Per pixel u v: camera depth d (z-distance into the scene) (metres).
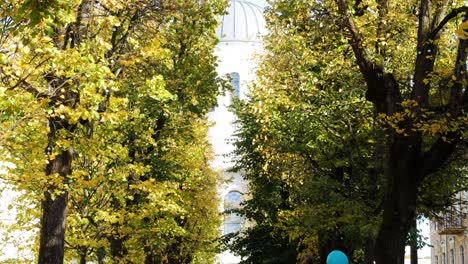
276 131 25.39
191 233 40.84
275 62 24.09
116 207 24.38
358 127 23.75
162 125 25.25
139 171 22.28
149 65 20.72
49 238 15.89
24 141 14.98
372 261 21.97
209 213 43.53
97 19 15.13
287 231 29.36
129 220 23.27
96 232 23.42
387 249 13.87
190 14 24.34
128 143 23.66
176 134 26.50
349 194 22.73
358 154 22.89
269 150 26.52
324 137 24.28
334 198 22.31
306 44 22.58
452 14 13.71
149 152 25.92
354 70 21.94
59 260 15.91
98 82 12.45
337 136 23.83
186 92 24.64
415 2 19.22
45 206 16.05
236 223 76.88
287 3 21.83
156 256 32.88
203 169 42.31
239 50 81.62
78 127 15.92
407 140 13.76
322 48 21.30
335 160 25.16
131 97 20.45
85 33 15.70
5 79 12.23
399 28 19.62
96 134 18.27
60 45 15.39
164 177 26.61
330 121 23.69
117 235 24.72
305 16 19.03
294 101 23.36
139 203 24.73
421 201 22.78
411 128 13.70
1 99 11.12
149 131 22.80
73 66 12.24
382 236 13.95
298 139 25.27
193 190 33.47
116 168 22.03
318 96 23.64
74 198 23.02
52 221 15.95
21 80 11.97
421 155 13.88
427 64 14.00
